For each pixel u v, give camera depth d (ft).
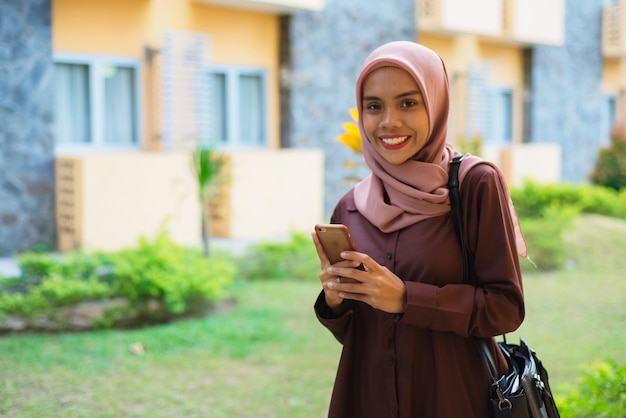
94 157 25.49
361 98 5.92
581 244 29.71
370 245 5.98
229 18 31.60
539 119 49.55
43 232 25.81
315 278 24.50
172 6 29.48
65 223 25.91
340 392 6.07
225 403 13.24
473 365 5.85
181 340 17.04
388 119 5.67
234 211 30.48
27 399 13.12
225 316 19.47
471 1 41.11
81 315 18.85
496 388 5.73
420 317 5.49
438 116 5.89
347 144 9.59
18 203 25.14
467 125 43.96
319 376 14.88
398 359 5.80
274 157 31.89
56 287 17.62
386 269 5.51
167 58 28.84
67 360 15.37
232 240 29.91
